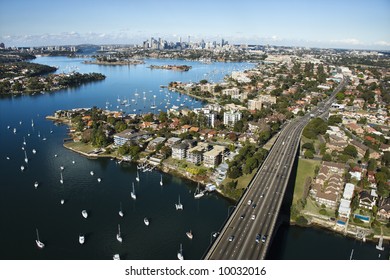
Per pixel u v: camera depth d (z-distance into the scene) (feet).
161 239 520.83
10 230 539.70
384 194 622.95
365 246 506.07
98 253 485.97
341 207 571.69
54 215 586.86
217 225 561.02
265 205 538.88
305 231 542.98
